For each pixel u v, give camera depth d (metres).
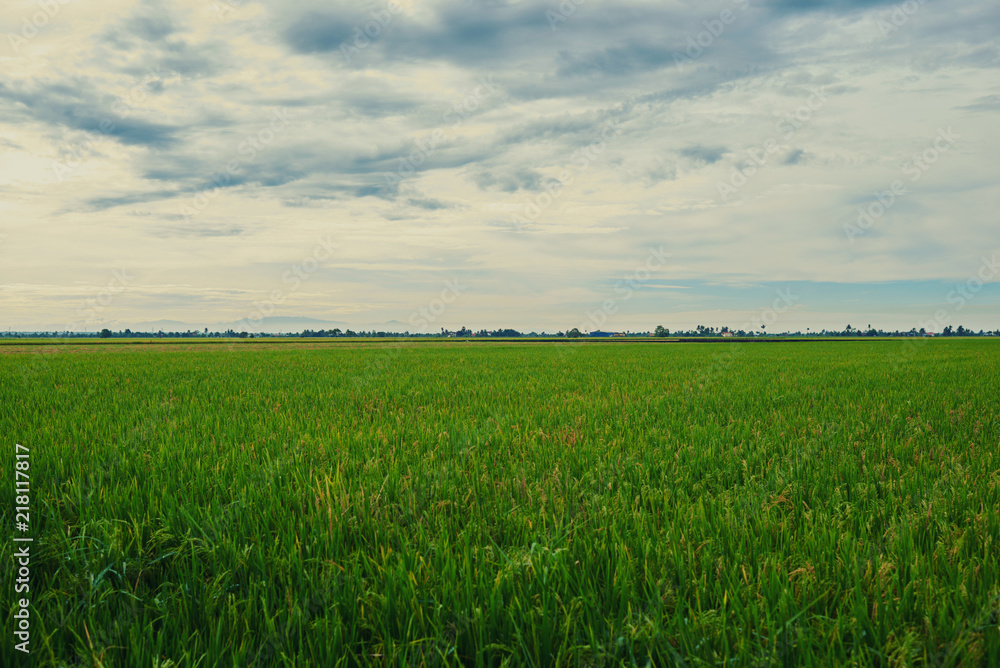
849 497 4.50
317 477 4.99
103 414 9.03
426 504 4.31
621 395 11.46
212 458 5.86
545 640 2.48
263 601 2.72
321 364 23.41
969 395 10.92
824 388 12.59
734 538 3.49
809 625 2.59
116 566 3.24
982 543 3.38
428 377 16.33
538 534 3.53
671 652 2.39
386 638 2.50
